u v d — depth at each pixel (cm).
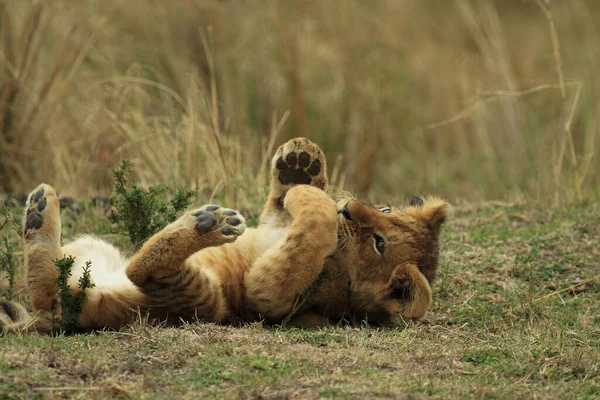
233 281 812
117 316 766
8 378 605
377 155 1850
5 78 1391
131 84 1548
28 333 752
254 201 1253
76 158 1416
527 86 1998
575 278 1014
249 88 1791
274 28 1841
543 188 1458
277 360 675
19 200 1263
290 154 864
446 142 1903
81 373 627
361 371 665
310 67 1894
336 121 1848
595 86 1967
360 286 829
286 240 787
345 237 827
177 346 689
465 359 726
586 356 733
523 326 870
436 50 2044
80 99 1518
